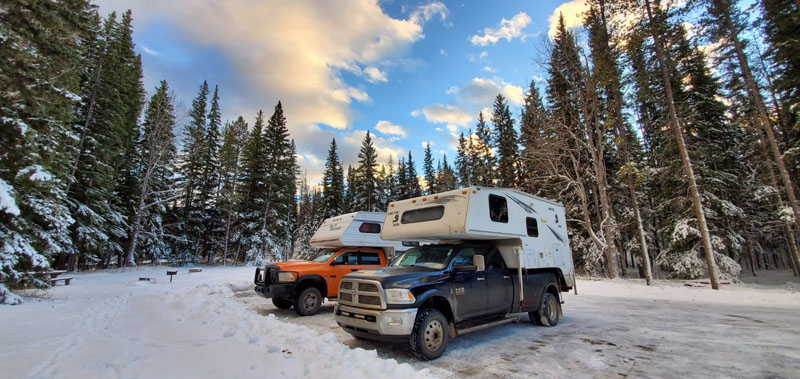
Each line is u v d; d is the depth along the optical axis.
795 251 18.27
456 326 5.96
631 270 33.75
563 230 9.22
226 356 4.30
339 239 10.44
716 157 18.48
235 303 8.27
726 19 14.41
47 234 11.29
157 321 6.91
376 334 5.07
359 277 5.64
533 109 20.52
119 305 9.20
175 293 11.34
